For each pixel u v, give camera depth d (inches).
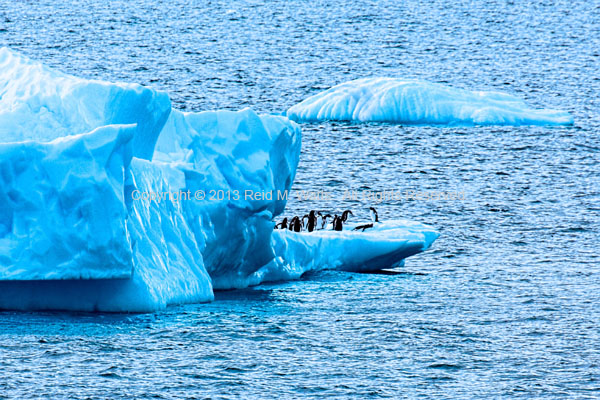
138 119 4173.2
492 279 5551.2
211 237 4552.2
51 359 3553.2
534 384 3459.6
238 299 4611.2
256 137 4672.7
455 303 4753.9
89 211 3752.5
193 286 4392.2
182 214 4392.2
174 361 3592.5
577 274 5802.2
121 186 3816.4
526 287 5265.8
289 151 4918.8
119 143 3804.1
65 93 4121.6
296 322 4200.3
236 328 4040.4
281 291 4891.7
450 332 4131.4
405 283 5290.4
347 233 5723.4
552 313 4557.1
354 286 5118.1
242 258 4815.5
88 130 4045.3
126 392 3294.8
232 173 4596.5
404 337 4028.1
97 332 3848.4
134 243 3924.7
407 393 3348.9
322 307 4527.6
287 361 3654.0
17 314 4042.8
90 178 3742.6
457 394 3346.5
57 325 3909.9
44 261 3777.1
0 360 3521.2
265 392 3334.2
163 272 4234.7
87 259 3774.6
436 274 5703.7
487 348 3895.2
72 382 3361.2
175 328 3961.6
